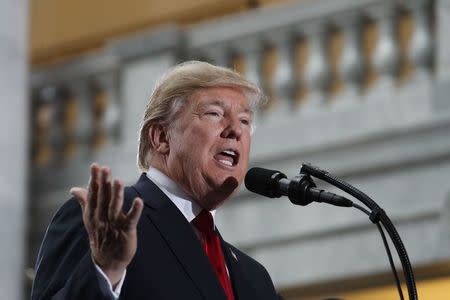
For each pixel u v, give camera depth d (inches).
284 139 681.6
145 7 784.3
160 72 728.3
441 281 640.4
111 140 748.6
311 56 692.7
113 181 213.5
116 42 749.9
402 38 671.8
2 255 605.9
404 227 645.3
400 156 649.0
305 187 253.8
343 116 668.1
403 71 667.4
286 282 676.7
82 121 761.6
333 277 663.1
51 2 825.5
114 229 216.5
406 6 668.7
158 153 263.1
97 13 804.6
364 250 655.1
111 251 218.5
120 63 748.6
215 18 759.1
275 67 710.5
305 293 679.1
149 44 735.7
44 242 247.3
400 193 648.4
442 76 648.4
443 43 653.3
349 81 679.1
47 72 780.6
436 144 639.8
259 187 258.2
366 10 679.7
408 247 642.2
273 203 685.3
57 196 754.2
